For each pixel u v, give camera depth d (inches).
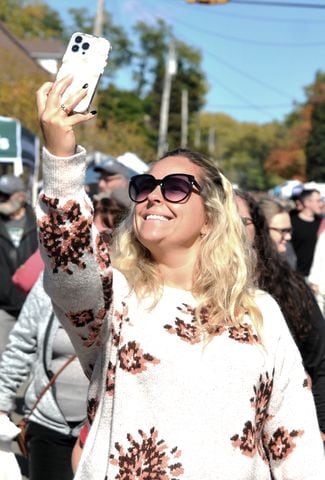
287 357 96.0
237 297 94.0
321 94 2984.7
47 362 149.3
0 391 153.2
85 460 90.7
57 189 82.8
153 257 98.1
